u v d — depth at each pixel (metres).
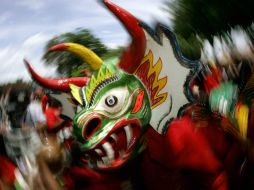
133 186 4.39
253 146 4.42
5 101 4.28
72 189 4.23
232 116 4.37
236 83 4.41
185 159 4.24
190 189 4.36
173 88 4.28
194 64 4.30
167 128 4.27
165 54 4.25
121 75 4.21
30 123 4.12
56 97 4.20
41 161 3.75
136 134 4.25
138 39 4.19
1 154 4.09
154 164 4.32
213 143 4.33
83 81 4.21
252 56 4.47
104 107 4.18
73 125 4.16
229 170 4.43
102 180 4.26
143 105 4.24
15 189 3.99
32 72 4.19
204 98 4.33
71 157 4.20
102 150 4.20
